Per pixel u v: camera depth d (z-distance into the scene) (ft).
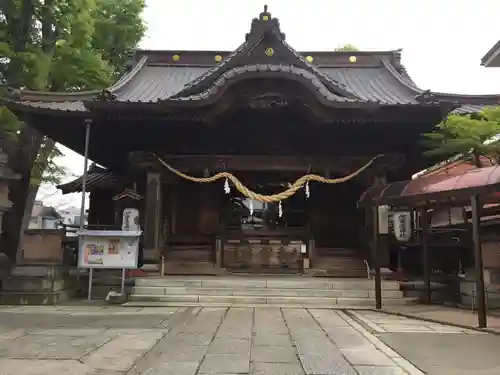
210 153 53.11
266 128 51.96
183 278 45.88
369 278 47.78
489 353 20.39
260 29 48.80
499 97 58.13
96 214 66.18
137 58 71.51
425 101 46.29
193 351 20.51
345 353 20.27
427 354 20.16
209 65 71.77
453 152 46.34
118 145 55.77
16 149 53.31
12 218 51.67
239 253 55.52
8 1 52.29
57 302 40.60
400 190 36.35
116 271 49.34
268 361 18.67
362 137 52.47
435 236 45.29
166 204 56.70
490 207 35.12
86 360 18.62
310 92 46.55
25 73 54.03
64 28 54.24
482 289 27.25
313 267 53.67
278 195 49.78
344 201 57.26
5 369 17.11
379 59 70.13
